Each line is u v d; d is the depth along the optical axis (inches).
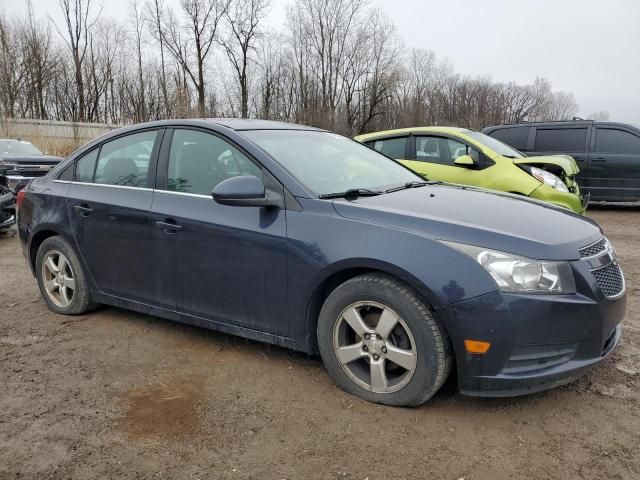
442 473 95.4
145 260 150.2
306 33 1899.6
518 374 105.8
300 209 124.1
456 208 122.8
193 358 143.2
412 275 107.9
